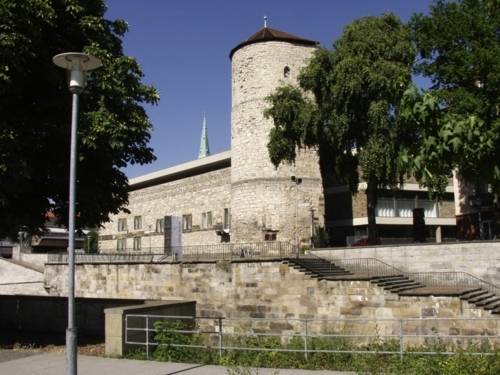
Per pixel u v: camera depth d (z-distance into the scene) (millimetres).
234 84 44562
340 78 29375
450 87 27641
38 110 17359
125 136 17562
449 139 6273
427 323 21562
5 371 12484
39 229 19391
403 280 25922
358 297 23781
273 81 42375
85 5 18203
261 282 27125
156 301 17781
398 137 28531
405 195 46344
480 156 6406
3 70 15250
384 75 28375
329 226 46781
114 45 19312
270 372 11688
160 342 14531
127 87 18672
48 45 16938
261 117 42281
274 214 41438
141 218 63062
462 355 11945
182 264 30609
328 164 34375
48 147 17266
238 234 42906
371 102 29094
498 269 25156
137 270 33281
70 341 9750
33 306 21000
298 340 17094
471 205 36875
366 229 44469
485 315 20500
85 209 18406
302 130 31562
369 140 29297
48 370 12508
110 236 68250
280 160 32969
